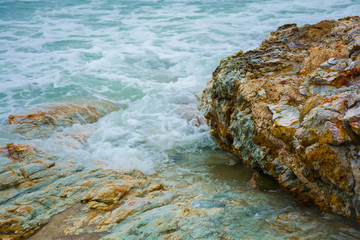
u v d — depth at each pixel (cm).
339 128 274
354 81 324
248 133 385
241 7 1694
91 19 1605
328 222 289
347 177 273
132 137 591
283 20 1396
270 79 395
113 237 286
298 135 304
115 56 1059
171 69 969
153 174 457
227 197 356
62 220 336
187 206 332
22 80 881
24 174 431
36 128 599
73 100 743
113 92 806
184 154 517
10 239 310
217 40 1209
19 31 1394
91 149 553
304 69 405
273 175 362
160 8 1791
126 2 1972
